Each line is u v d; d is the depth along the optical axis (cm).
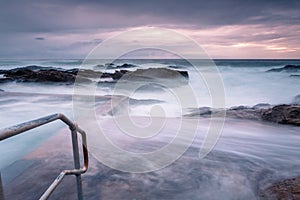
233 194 322
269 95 1758
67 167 367
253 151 509
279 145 562
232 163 431
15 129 108
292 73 3106
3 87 2041
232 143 571
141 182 344
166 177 364
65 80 2167
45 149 436
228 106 1348
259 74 3033
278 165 431
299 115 765
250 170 402
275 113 814
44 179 331
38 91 1841
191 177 367
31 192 299
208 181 356
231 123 764
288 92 1861
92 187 326
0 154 514
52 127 696
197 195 317
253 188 338
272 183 352
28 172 351
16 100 1184
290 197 294
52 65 5331
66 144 462
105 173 367
